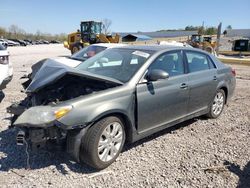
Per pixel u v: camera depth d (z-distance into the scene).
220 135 5.14
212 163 4.04
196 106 5.34
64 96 4.24
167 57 4.76
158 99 4.39
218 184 3.51
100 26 27.39
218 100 6.05
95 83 4.39
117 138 3.95
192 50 5.39
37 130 3.42
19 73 12.07
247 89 9.62
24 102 4.32
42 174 3.61
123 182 3.50
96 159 3.65
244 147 4.63
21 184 3.38
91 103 3.62
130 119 4.04
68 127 3.43
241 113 6.57
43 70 4.43
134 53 4.72
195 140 4.86
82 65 5.04
